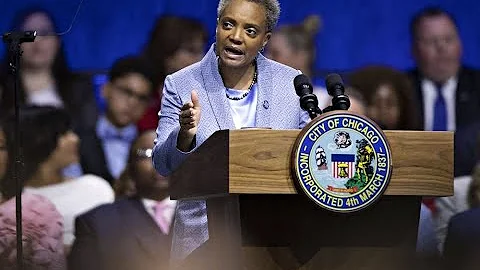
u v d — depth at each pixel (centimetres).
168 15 2519
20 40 1453
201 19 2534
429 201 2356
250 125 1334
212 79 1341
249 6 1300
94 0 2495
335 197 1088
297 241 1130
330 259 1141
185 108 1183
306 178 1081
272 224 1124
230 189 1075
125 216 2108
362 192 1095
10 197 2161
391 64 2575
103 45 2502
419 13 2578
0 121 2194
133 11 2509
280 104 1341
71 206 2202
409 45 2581
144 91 2466
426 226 1850
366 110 2397
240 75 1344
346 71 2545
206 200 1253
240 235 1119
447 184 1145
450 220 2111
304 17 2541
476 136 2533
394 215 1160
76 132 2431
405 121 2408
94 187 2238
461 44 2592
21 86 2464
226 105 1327
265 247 1123
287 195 1125
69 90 2480
